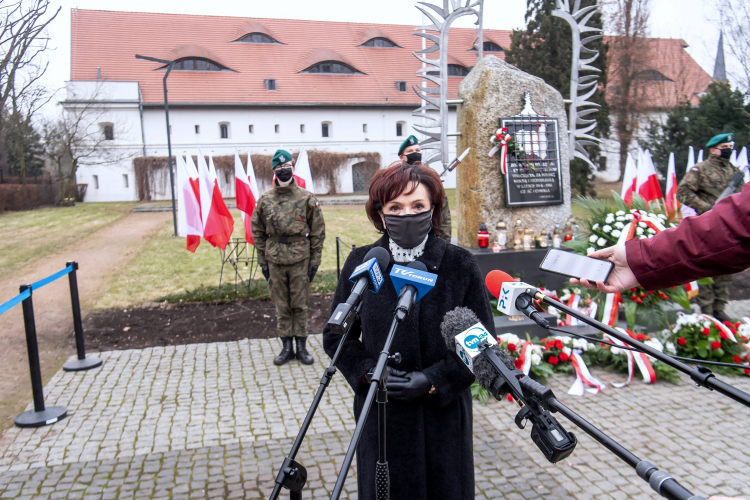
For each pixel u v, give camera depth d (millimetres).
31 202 31547
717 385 1302
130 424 4305
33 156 34312
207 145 43062
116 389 5027
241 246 13867
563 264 1699
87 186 41062
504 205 6762
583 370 4910
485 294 2178
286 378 5277
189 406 4641
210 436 4090
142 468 3646
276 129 44531
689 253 1426
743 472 3436
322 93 45406
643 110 26125
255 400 4754
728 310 7531
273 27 48281
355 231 17812
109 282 10266
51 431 4195
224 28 47031
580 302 5910
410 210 2121
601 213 5879
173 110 42250
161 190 39875
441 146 7012
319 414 4445
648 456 3652
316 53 47031
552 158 6918
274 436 4078
